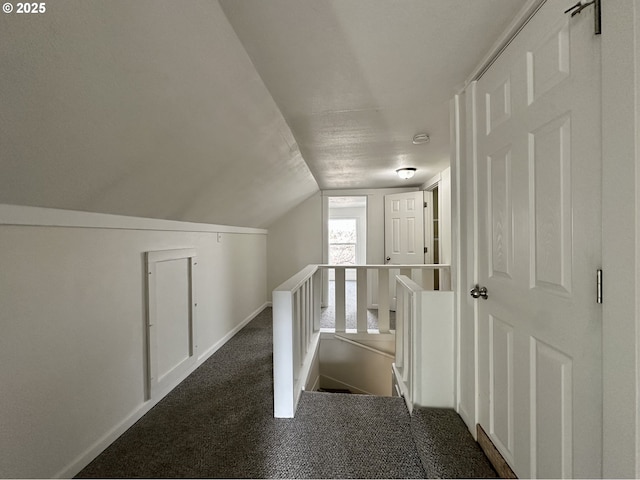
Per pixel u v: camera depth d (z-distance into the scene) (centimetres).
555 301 87
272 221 433
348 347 306
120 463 135
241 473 129
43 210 116
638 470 62
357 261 738
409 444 145
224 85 126
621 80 65
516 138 107
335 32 107
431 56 125
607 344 69
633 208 63
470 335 143
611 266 68
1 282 104
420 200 387
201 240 253
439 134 215
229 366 241
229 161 188
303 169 302
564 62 84
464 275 153
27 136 87
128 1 74
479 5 97
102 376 146
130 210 161
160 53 93
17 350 109
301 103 165
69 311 129
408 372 187
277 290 167
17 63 71
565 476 83
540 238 94
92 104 92
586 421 76
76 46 75
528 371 100
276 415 168
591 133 74
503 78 115
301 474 128
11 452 107
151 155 133
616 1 66
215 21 96
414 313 165
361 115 182
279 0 90
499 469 115
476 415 136
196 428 159
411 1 94
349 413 170
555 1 87
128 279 165
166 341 200
